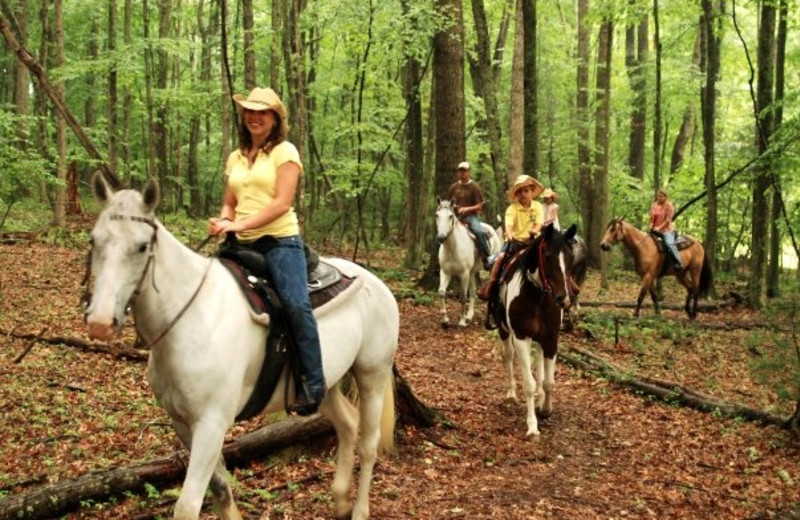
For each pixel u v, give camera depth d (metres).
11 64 27.66
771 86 17.09
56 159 19.48
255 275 4.27
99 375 8.16
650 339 13.17
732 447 7.66
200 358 3.78
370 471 5.13
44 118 19.47
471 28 22.94
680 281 16.30
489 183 26.62
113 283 3.35
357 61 21.03
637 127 28.58
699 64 28.22
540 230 8.18
